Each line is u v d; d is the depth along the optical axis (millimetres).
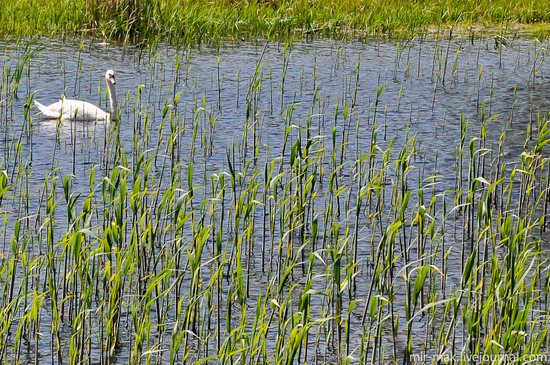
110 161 18078
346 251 13781
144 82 24109
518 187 17000
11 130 19984
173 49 27906
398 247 14367
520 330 9961
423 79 25156
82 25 29562
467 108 22531
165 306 12398
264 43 29047
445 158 18547
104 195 12648
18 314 12117
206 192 16359
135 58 26578
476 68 26594
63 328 11914
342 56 27438
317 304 12586
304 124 20703
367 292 12914
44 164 17906
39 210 14422
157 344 10867
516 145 19656
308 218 15234
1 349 10633
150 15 29500
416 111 22078
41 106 20859
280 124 20703
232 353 9570
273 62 26484
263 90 23469
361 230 15055
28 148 18812
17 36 28156
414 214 15586
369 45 29234
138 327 10875
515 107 22734
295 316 9641
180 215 11992
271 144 19266
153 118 20594
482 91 24172
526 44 29859
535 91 24250
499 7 33469
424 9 32875
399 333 11836
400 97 22953
